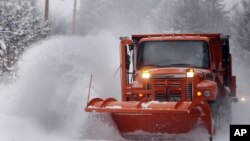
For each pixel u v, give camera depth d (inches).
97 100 630.5
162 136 617.9
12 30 1557.6
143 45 756.6
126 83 735.1
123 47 738.2
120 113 608.4
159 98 689.6
